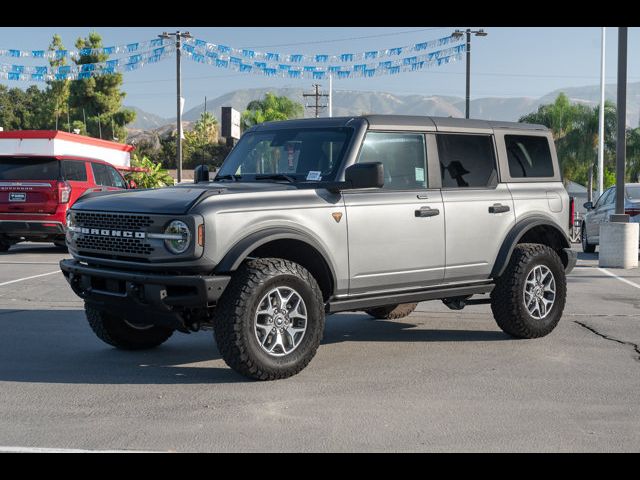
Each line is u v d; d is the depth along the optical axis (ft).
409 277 22.03
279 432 15.14
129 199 19.97
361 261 20.93
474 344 24.20
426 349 23.39
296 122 22.77
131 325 22.74
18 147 101.19
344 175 20.75
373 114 21.98
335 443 14.48
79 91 245.24
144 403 17.21
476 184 23.94
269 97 229.04
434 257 22.50
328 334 25.96
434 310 31.32
